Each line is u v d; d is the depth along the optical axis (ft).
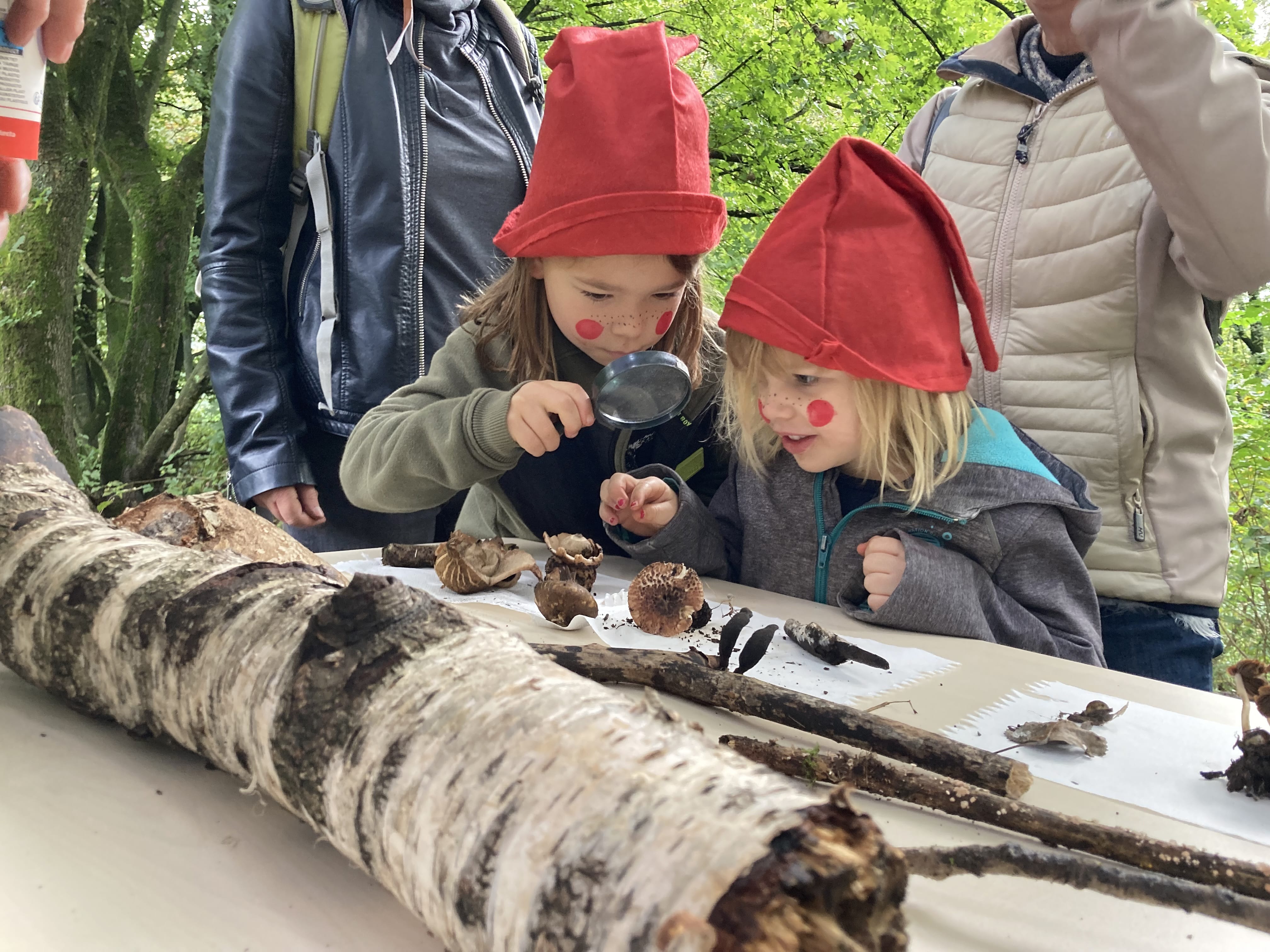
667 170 5.47
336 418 7.73
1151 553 6.47
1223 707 4.20
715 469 7.52
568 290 5.92
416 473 6.35
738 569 6.86
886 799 3.30
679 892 1.65
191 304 23.62
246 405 7.68
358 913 2.55
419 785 2.19
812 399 5.35
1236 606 18.48
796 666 4.61
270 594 3.18
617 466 6.84
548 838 1.89
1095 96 6.77
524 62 8.76
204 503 5.23
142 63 22.59
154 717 3.31
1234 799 3.31
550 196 5.70
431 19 7.80
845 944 1.57
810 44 18.61
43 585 3.65
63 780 3.18
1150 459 6.53
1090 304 6.61
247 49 7.52
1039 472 5.76
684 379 5.59
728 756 2.09
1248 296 16.12
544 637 4.88
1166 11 5.55
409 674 2.50
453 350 6.97
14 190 5.19
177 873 2.69
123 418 19.75
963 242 6.68
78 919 2.45
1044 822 2.87
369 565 6.39
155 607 3.28
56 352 16.30
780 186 20.95
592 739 2.07
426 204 7.71
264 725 2.69
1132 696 4.32
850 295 5.05
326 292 7.63
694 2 20.12
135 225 19.76
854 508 6.16
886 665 4.42
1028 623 5.58
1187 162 5.56
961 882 2.75
